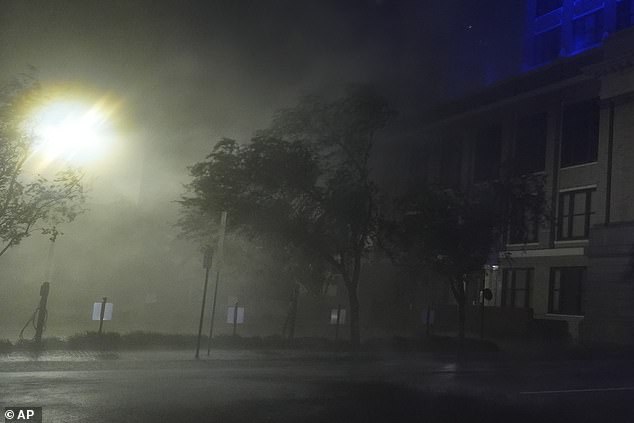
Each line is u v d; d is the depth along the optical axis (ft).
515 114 137.39
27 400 33.68
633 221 108.17
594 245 114.01
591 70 118.52
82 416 29.94
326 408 35.06
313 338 78.33
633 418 36.14
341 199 75.15
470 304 135.95
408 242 83.25
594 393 46.24
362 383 46.62
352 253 79.92
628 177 111.45
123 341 63.82
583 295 119.44
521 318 118.11
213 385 42.65
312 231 76.02
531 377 56.24
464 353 78.13
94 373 47.47
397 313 134.41
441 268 84.69
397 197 88.84
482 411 36.24
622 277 108.37
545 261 126.00
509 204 98.58
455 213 85.66
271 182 74.69
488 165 143.43
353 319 77.41
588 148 122.42
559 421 34.24
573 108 126.62
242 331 96.89
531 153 133.90
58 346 59.31
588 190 121.49
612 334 108.37
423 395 41.60
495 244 92.58
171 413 31.83
